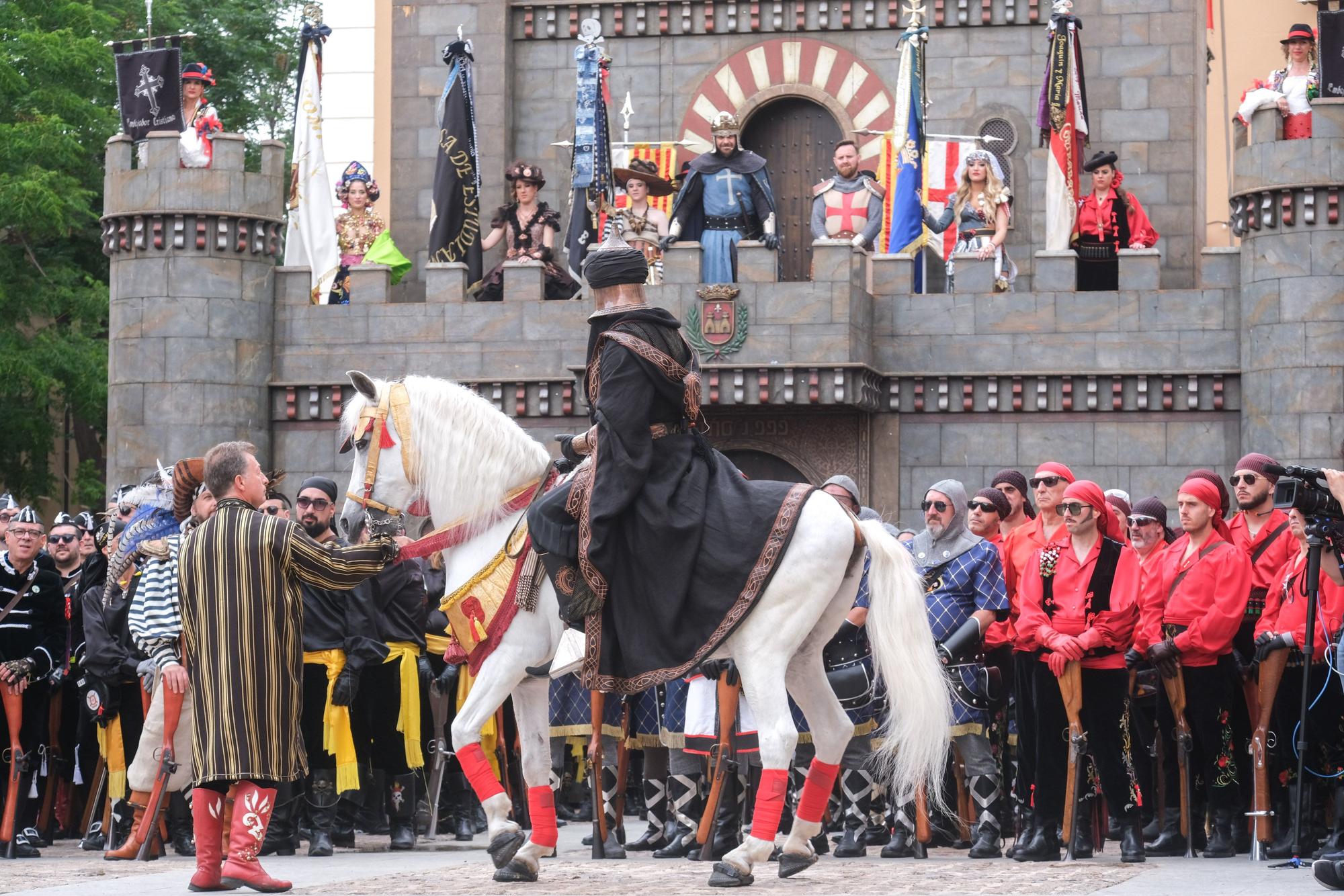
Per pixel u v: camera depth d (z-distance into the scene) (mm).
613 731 26141
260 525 19672
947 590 25422
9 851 26469
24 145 64875
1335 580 21984
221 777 19281
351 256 50688
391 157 52469
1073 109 44031
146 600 23625
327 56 70500
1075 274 42875
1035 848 23625
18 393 65438
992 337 43031
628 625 18984
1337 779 23812
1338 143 40469
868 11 51312
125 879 21562
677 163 51781
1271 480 25172
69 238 71625
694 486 19234
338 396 44938
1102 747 23578
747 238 44094
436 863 24297
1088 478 42594
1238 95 70625
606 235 44594
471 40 52125
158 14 75812
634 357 19297
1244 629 25109
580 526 19156
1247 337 41469
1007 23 50531
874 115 51188
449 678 28922
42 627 27531
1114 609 23609
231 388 44656
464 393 20875
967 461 43094
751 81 51688
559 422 43875
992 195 45344
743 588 18797
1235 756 24844
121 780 27453
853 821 24938
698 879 20250
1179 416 42281
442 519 20531
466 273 46281
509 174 47125
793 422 43875
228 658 19438
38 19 69688
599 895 18531
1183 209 49438
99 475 72438
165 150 44656
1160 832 26641
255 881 19469
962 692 24750
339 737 26609
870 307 43438
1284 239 40906
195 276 44594
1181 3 49562
